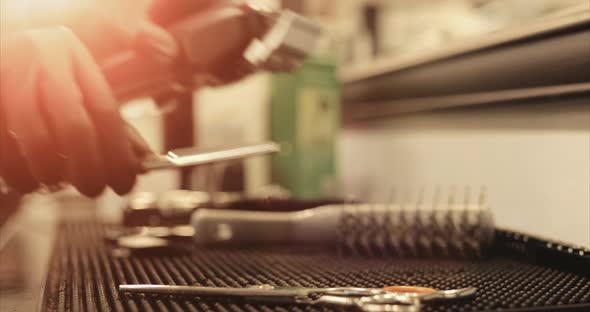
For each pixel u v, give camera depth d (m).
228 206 1.00
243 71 1.01
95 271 0.76
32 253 0.89
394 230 0.83
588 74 0.84
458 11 2.16
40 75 0.72
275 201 0.98
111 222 1.12
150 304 0.66
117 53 0.90
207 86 1.01
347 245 0.84
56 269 0.77
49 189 0.77
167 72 0.93
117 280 0.73
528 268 0.76
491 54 0.98
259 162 1.42
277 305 0.65
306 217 0.87
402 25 2.30
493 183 0.99
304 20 0.99
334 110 1.33
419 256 0.81
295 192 1.29
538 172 0.92
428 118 1.15
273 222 0.88
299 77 1.29
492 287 0.69
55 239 0.95
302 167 1.29
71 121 0.71
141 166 0.75
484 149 1.01
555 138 0.89
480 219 0.80
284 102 1.32
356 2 1.93
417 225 0.82
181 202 1.02
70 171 0.73
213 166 1.18
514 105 0.96
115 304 0.66
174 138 1.20
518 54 0.93
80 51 0.74
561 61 0.87
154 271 0.76
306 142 1.29
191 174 1.21
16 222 1.18
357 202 0.96
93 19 0.88
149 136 1.64
